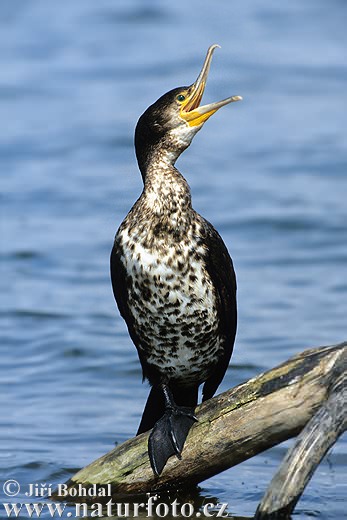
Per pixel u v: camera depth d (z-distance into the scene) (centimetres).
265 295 1461
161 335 873
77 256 1617
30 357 1278
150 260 853
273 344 1297
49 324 1376
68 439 1035
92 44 2652
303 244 1653
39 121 2247
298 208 1789
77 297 1472
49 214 1803
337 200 1823
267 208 1795
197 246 862
